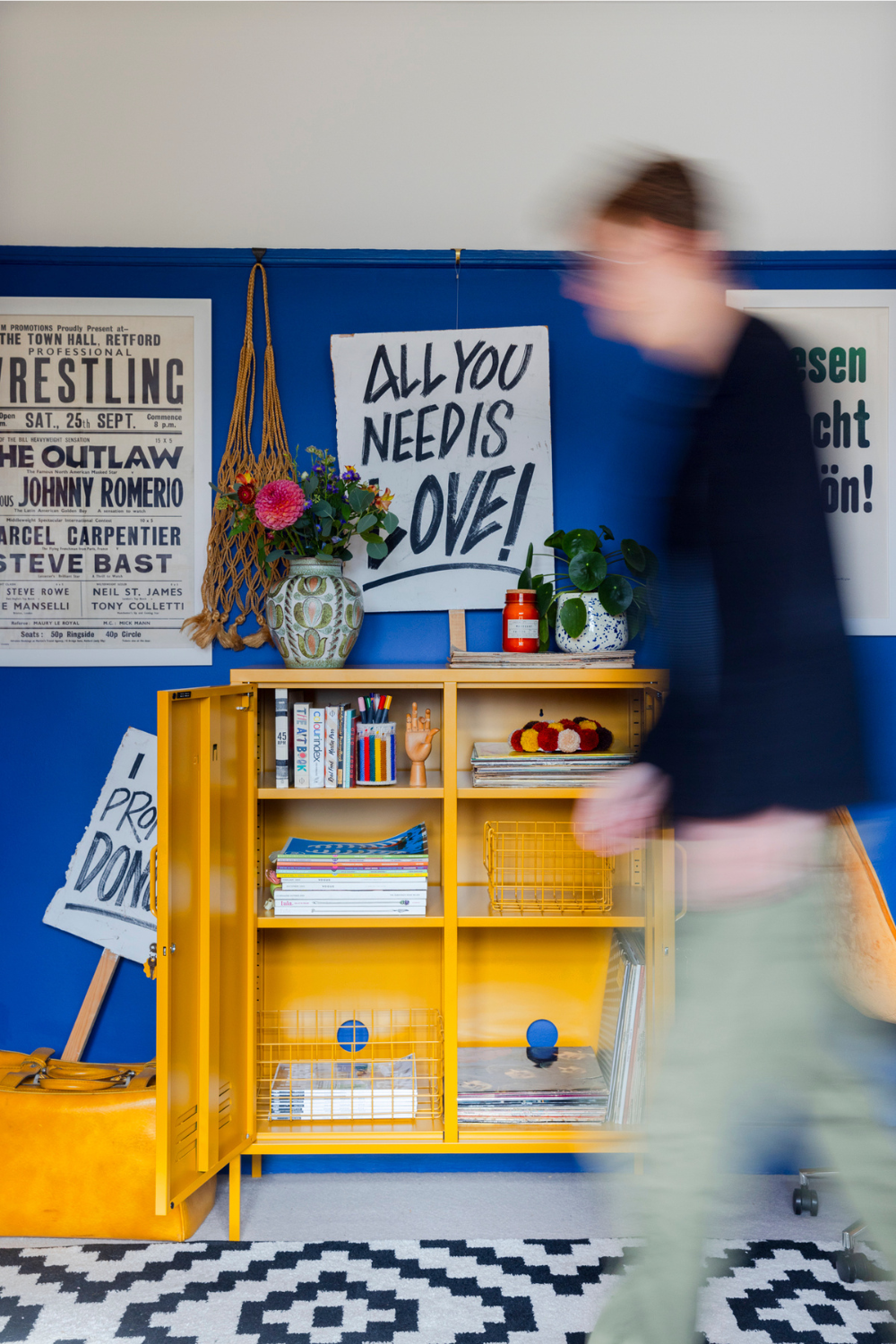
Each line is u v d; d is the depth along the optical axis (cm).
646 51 255
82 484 246
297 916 219
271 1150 215
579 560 228
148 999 249
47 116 250
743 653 130
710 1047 139
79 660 246
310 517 232
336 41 253
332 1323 176
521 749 227
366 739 224
